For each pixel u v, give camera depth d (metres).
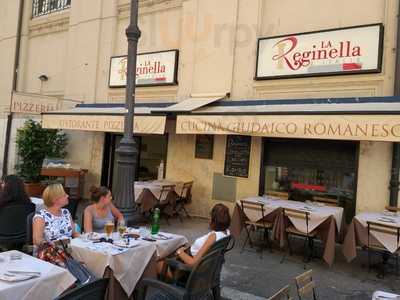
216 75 9.51
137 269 3.99
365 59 7.46
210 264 3.70
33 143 11.16
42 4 14.34
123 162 5.88
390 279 5.68
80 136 12.25
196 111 8.05
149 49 11.04
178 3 10.47
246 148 8.93
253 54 8.98
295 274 5.71
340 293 5.07
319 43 8.00
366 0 7.67
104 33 11.95
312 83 8.12
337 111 6.24
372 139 5.91
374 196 7.31
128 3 11.50
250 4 9.09
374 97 6.93
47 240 4.22
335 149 7.94
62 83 13.29
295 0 8.56
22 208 5.05
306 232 6.12
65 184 11.48
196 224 8.77
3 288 2.77
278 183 8.64
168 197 8.81
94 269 3.78
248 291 5.00
